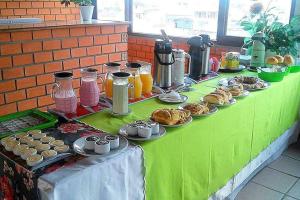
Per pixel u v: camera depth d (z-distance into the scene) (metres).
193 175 1.40
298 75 2.31
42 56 2.14
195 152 1.37
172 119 1.26
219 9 3.07
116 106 1.34
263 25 2.50
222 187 1.66
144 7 3.79
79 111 1.40
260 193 1.98
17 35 1.98
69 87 1.35
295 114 2.49
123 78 1.33
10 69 2.00
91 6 2.63
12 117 1.28
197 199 1.46
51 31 2.15
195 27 3.38
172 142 1.21
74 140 1.10
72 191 0.88
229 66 2.29
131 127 1.14
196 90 1.79
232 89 1.71
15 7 3.61
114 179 0.99
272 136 2.13
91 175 0.92
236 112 1.60
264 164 2.27
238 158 1.75
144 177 1.10
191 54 2.01
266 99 1.88
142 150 1.08
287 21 2.70
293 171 2.25
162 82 1.78
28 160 0.93
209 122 1.41
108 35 2.53
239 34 3.04
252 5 2.70
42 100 2.22
